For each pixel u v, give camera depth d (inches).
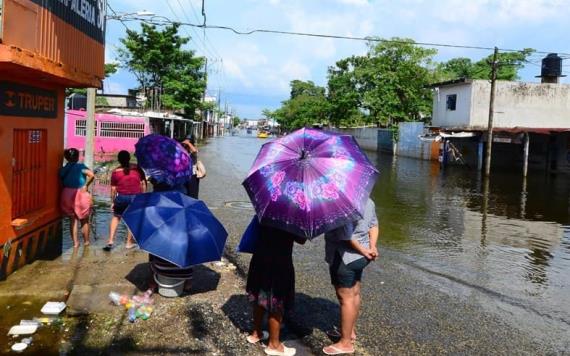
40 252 303.3
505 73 1900.8
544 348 215.0
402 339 214.7
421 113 1881.2
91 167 579.2
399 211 570.3
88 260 289.4
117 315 215.5
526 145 1092.5
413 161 1444.4
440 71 1897.1
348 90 2091.5
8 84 255.6
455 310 255.6
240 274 287.4
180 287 240.4
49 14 261.7
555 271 346.6
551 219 561.9
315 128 194.5
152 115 1195.3
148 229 221.9
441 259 362.9
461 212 583.5
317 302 252.5
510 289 299.1
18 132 275.1
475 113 1315.2
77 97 1392.7
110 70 1508.4
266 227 183.8
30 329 196.2
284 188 167.3
